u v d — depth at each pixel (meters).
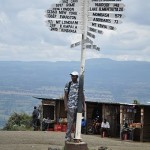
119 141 24.66
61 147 17.02
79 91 15.71
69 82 15.84
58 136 22.58
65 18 15.87
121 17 15.50
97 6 15.63
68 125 15.80
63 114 33.72
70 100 15.73
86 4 15.68
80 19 15.76
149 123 28.53
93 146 19.28
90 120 31.92
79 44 15.81
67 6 15.83
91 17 15.70
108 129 29.88
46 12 16.02
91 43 15.70
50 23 16.02
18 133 23.28
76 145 15.20
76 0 15.75
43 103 34.59
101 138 25.61
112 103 29.86
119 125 30.47
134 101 32.81
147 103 30.25
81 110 15.70
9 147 16.89
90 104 32.25
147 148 20.34
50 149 16.14
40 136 21.84
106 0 15.55
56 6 15.91
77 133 15.59
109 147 19.14
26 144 18.11
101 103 30.80
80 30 15.77
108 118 30.73
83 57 15.77
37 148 16.86
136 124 27.88
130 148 19.62
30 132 25.02
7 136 20.89
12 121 39.47
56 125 31.91
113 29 15.59
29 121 39.31
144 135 28.22
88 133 31.23
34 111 34.31
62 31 15.92
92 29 15.70
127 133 28.19
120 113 29.22
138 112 29.23
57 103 33.81
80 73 15.78
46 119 33.53
